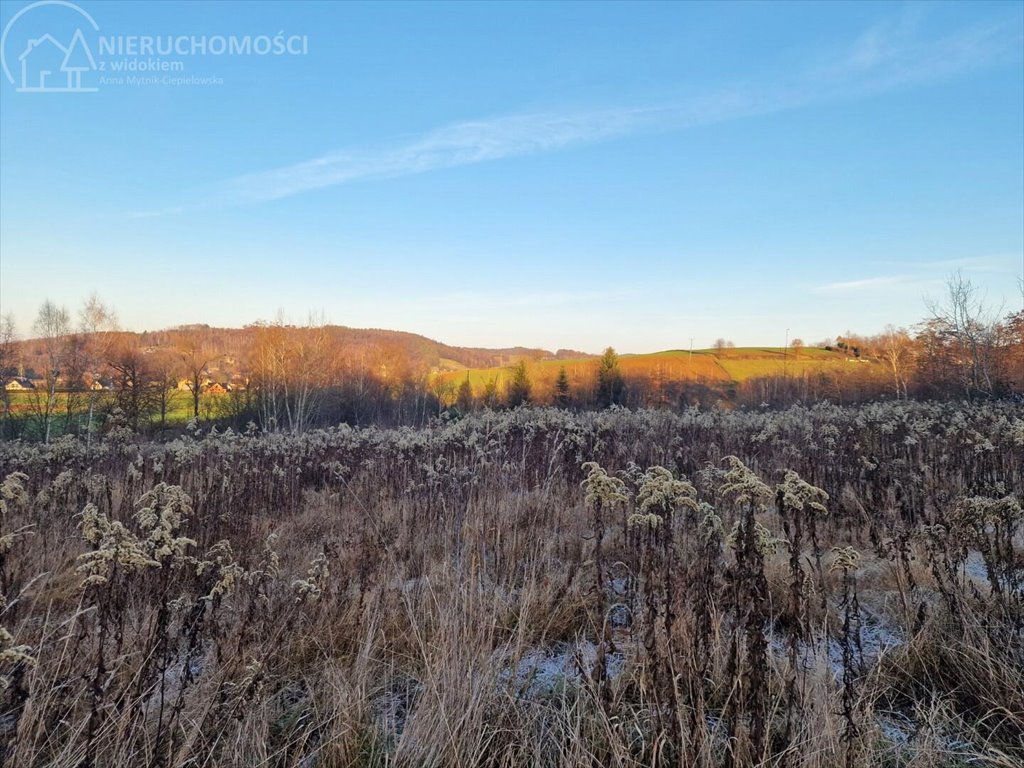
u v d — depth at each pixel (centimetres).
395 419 3294
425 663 327
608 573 413
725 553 403
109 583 258
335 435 1215
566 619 387
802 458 767
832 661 326
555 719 282
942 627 345
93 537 262
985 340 2122
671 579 306
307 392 3359
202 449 984
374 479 818
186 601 334
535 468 751
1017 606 331
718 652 304
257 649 314
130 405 2738
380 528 566
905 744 259
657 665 262
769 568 420
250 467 888
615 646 357
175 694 298
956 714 284
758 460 832
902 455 822
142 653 280
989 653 302
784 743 253
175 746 257
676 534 463
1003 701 281
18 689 247
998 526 362
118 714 257
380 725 292
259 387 3378
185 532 492
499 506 563
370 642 331
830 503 613
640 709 288
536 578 443
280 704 312
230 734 262
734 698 248
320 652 354
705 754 235
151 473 830
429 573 451
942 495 577
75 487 729
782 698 272
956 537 379
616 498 320
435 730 268
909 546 440
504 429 922
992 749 249
